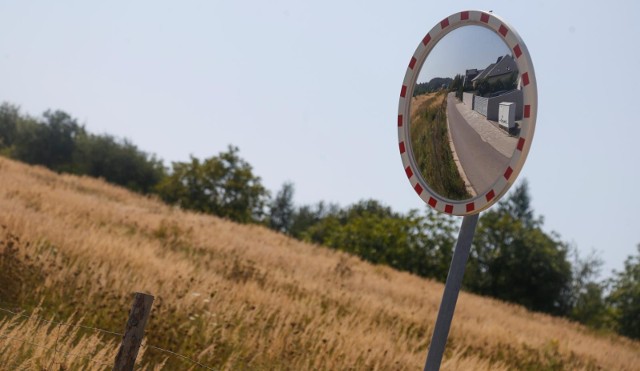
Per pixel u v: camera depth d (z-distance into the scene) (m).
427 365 4.25
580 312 49.53
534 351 15.48
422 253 44.44
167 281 11.46
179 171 49.41
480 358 13.57
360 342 10.83
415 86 5.06
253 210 50.00
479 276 48.38
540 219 51.09
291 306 12.30
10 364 6.64
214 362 8.69
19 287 9.62
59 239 13.08
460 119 4.67
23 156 70.69
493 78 4.48
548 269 47.72
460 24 4.78
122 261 12.48
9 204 16.17
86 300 9.64
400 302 18.30
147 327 8.93
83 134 71.00
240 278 14.53
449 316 4.29
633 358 19.89
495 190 4.33
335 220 64.69
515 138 4.26
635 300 44.53
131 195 34.94
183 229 20.39
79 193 27.33
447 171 4.70
